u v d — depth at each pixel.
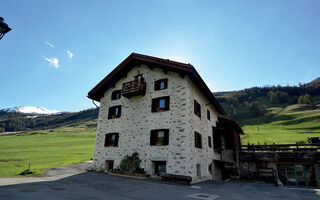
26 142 61.62
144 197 7.91
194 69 13.25
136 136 15.29
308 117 70.25
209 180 14.67
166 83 15.30
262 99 137.75
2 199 6.29
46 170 16.03
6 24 5.91
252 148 19.48
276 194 9.07
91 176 13.38
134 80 16.42
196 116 15.21
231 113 114.81
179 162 12.48
